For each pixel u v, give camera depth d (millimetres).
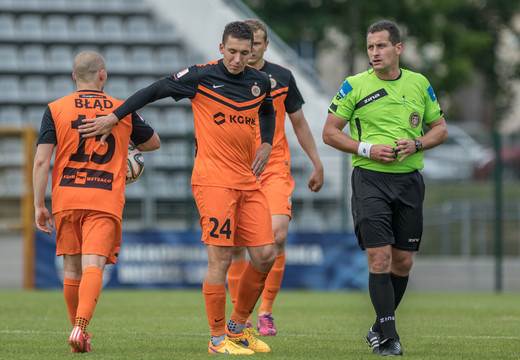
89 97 18719
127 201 55875
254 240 18641
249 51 18234
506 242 57594
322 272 48312
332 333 23734
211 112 18438
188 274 48000
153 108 70625
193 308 32500
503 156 55719
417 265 54031
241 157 18547
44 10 78750
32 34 77312
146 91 18453
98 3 80375
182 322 26453
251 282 18734
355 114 19562
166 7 79688
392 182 19094
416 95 19484
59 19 78625
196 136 18672
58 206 18422
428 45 104500
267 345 19875
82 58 18891
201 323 26125
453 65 103500
